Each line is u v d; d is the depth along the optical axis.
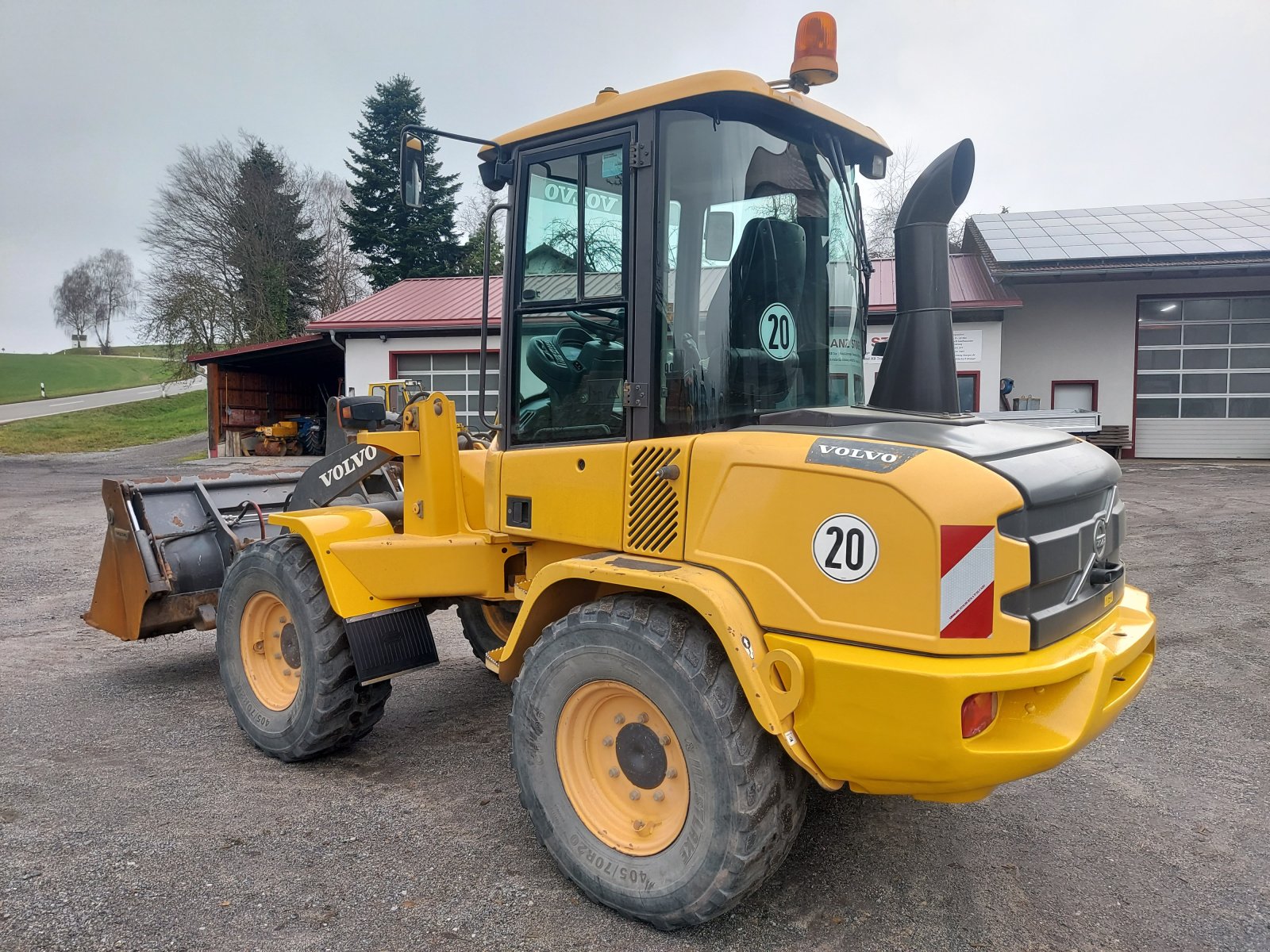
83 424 38.75
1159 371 19.47
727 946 2.63
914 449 2.41
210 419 25.38
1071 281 18.98
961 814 3.53
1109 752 4.18
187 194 38.81
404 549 3.78
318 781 3.81
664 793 2.76
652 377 2.83
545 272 3.19
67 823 3.38
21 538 10.87
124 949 2.58
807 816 3.50
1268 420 19.08
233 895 2.88
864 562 2.36
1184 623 6.42
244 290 39.25
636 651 2.65
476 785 3.77
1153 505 11.95
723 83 2.76
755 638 2.49
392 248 40.19
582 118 2.98
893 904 2.87
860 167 3.54
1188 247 18.09
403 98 39.97
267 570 3.99
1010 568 2.30
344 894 2.89
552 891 2.93
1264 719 4.59
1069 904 2.88
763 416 2.88
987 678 2.22
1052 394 19.67
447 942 2.64
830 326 3.28
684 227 2.87
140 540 4.80
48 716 4.67
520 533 3.27
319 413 29.17
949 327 2.89
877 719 2.31
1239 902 2.90
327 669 3.77
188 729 4.47
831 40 2.97
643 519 2.83
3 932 2.65
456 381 19.78
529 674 2.95
